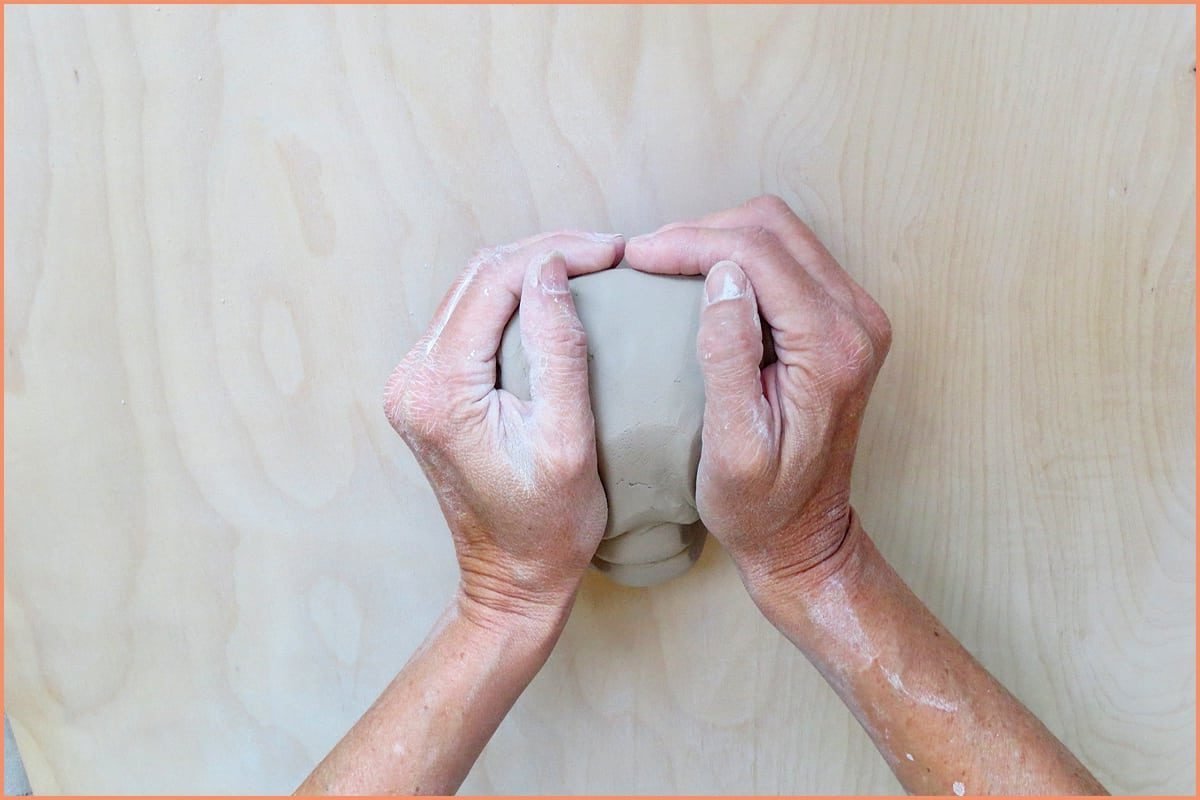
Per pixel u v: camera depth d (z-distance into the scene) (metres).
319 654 0.75
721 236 0.51
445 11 0.58
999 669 0.70
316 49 0.59
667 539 0.59
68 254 0.64
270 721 0.78
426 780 0.56
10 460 0.70
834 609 0.57
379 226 0.62
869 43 0.57
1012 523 0.67
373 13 0.58
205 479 0.70
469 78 0.59
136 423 0.68
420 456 0.54
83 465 0.70
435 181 0.61
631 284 0.53
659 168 0.60
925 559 0.68
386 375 0.65
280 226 0.63
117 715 0.79
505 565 0.56
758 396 0.49
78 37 0.59
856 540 0.59
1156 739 0.71
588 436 0.50
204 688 0.77
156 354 0.66
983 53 0.57
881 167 0.59
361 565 0.72
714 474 0.49
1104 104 0.57
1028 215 0.60
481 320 0.52
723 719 0.75
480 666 0.58
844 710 0.74
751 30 0.57
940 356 0.63
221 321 0.65
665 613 0.72
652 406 0.51
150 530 0.72
